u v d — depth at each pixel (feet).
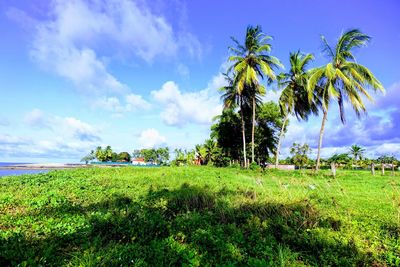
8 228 16.19
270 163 172.35
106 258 11.73
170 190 30.81
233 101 97.19
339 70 63.77
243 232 16.21
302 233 15.49
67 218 18.12
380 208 23.03
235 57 84.58
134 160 246.68
